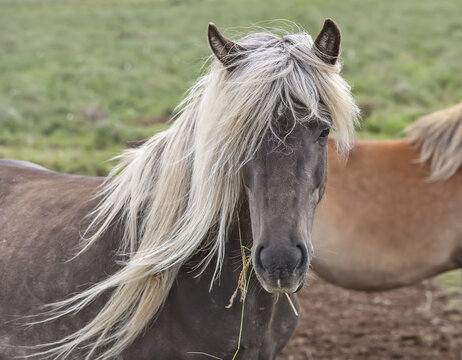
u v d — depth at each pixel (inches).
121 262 126.6
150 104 768.9
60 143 601.0
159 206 123.6
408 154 233.3
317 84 114.9
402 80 806.5
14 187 161.6
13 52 991.6
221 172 116.2
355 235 226.1
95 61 939.3
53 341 134.0
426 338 273.0
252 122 111.3
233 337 126.3
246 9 1309.1
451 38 1055.6
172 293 126.1
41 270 135.4
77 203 145.3
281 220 107.7
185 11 1344.7
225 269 125.3
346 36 1045.8
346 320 295.4
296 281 107.2
